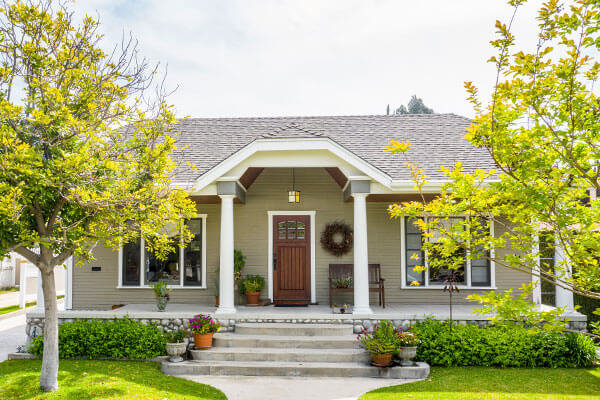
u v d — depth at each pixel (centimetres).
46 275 807
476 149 1338
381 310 1210
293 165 1159
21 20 765
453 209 566
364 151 1340
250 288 1303
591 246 479
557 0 429
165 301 1182
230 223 1158
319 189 1390
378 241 1358
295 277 1370
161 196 818
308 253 1376
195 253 1375
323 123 1565
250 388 878
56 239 798
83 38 812
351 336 1084
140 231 895
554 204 485
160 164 820
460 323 1119
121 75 833
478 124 518
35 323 1155
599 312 504
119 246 898
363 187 1144
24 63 766
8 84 755
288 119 1614
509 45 470
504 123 492
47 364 799
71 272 1348
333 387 884
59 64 791
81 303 1353
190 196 1210
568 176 501
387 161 1272
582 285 528
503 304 498
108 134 845
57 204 779
